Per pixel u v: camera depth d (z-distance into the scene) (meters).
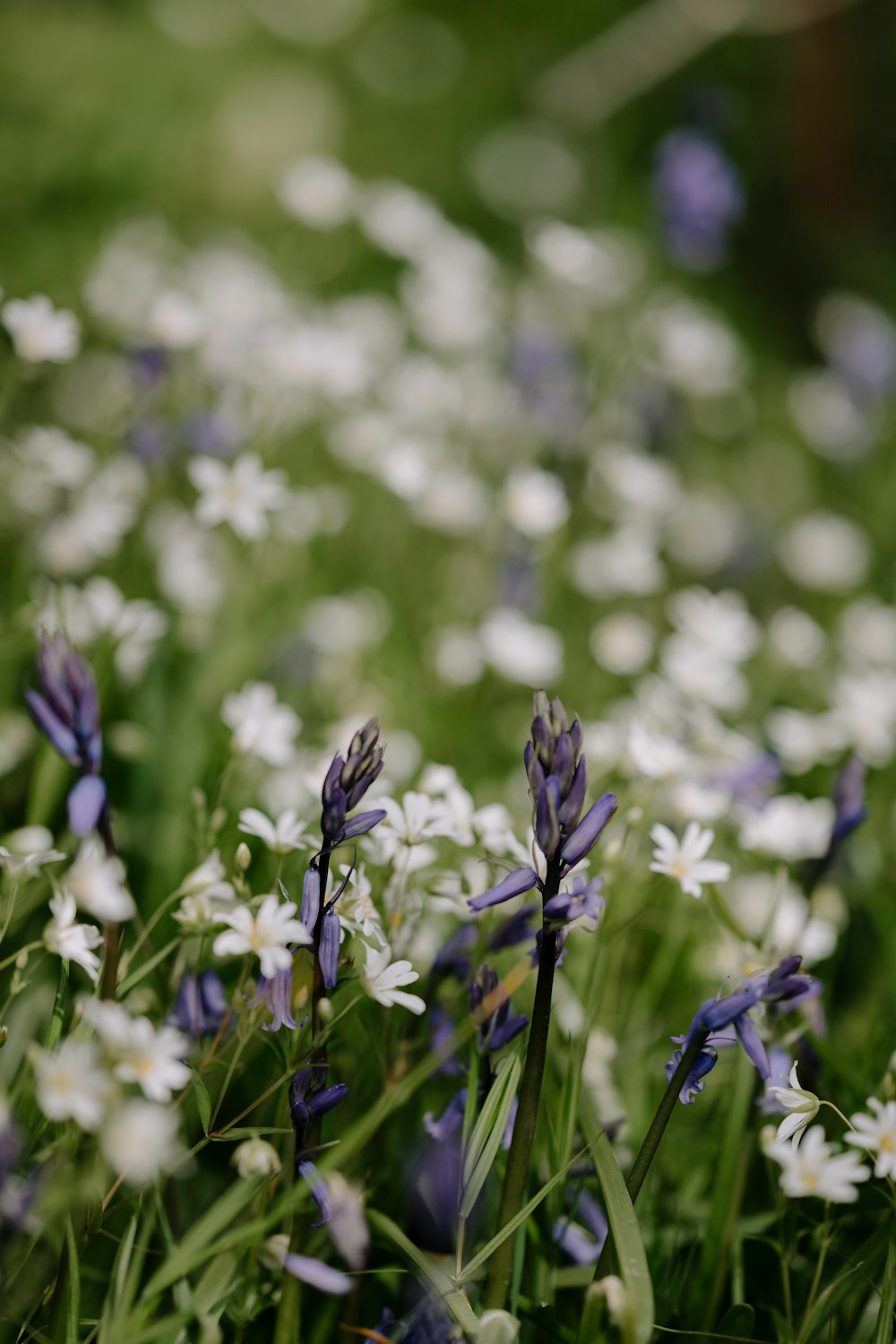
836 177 2.62
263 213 2.27
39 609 1.02
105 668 1.01
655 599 1.55
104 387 1.42
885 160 2.58
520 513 1.27
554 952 0.79
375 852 0.89
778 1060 0.88
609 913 0.92
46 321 1.03
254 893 0.99
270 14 2.86
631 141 2.77
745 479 1.98
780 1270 0.90
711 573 1.64
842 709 1.19
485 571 1.40
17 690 1.04
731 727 1.31
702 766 1.01
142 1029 0.77
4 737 1.03
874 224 2.62
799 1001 0.88
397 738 1.09
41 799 0.96
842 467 2.05
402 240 1.62
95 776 0.78
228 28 2.74
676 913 1.00
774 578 1.69
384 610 1.32
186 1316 0.78
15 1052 0.88
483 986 0.82
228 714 0.98
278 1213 0.79
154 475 1.20
